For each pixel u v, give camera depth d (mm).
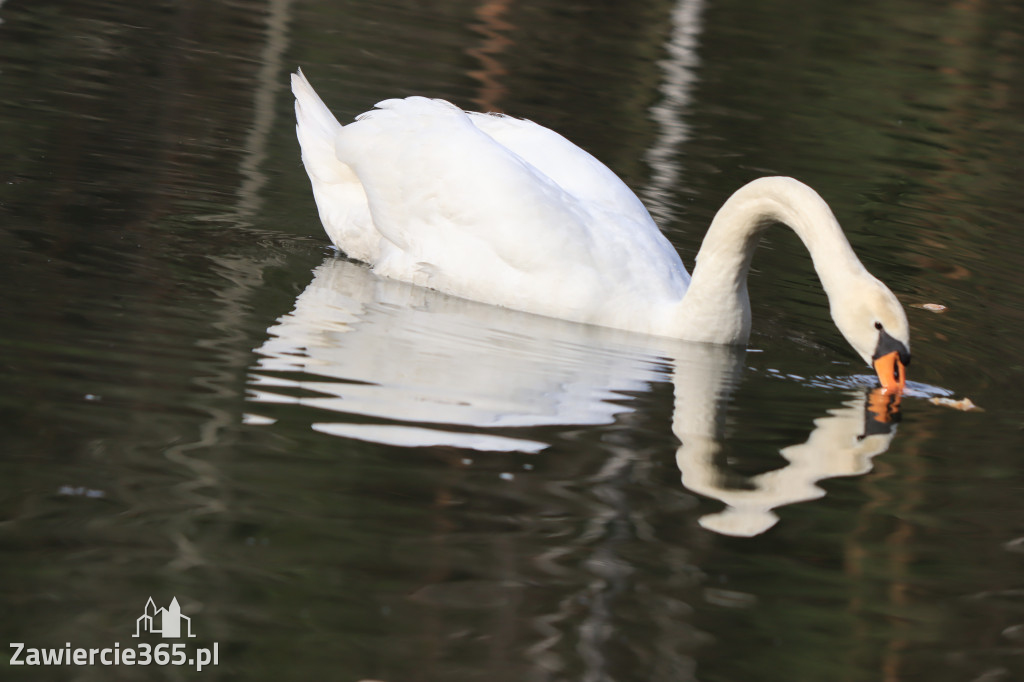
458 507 8555
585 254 12969
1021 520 9297
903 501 9477
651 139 20312
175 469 8594
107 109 17734
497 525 8391
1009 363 13055
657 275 13172
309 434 9359
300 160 17156
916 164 21250
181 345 10742
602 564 8078
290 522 8117
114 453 8703
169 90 19172
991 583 8367
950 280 15867
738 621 7641
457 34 25688
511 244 13039
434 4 28281
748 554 8438
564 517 8609
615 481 9258
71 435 8867
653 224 14000
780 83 25453
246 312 11828
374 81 20938
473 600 7523
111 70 19641
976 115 25000
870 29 31516
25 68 18953
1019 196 20078
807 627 7668
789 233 17656
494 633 7211
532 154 14250
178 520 7992
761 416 10945
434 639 7117
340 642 7004
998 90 27125
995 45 31375
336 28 24688
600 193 13852
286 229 14805
